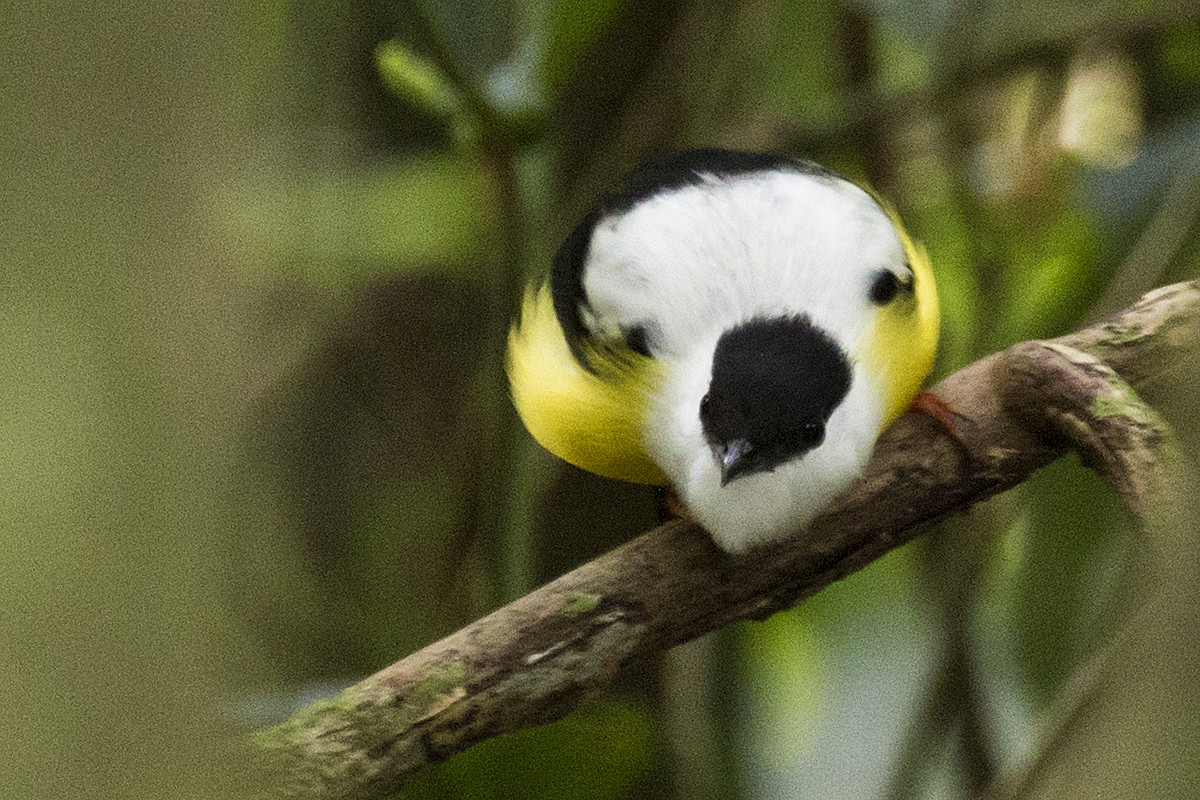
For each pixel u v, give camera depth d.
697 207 1.97
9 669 1.76
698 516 1.94
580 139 2.04
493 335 2.00
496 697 1.92
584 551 2.04
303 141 2.04
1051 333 2.04
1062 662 2.02
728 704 2.04
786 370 1.94
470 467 2.02
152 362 1.85
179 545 1.85
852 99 2.04
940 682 2.03
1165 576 1.89
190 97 1.85
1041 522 2.02
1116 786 1.89
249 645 2.00
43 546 1.78
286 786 1.92
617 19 2.03
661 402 1.97
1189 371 1.92
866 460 1.94
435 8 2.01
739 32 2.04
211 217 1.86
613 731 1.97
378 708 1.92
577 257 1.98
